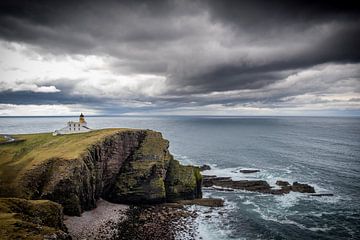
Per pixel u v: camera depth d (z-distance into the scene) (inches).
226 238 2279.8
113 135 3563.0
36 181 2664.9
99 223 2466.8
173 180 3371.1
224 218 2687.0
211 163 5398.6
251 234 2361.0
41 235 1497.3
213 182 3897.6
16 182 2659.9
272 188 3666.3
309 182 3956.7
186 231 2375.7
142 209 2888.8
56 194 2561.5
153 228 2405.3
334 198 3270.2
